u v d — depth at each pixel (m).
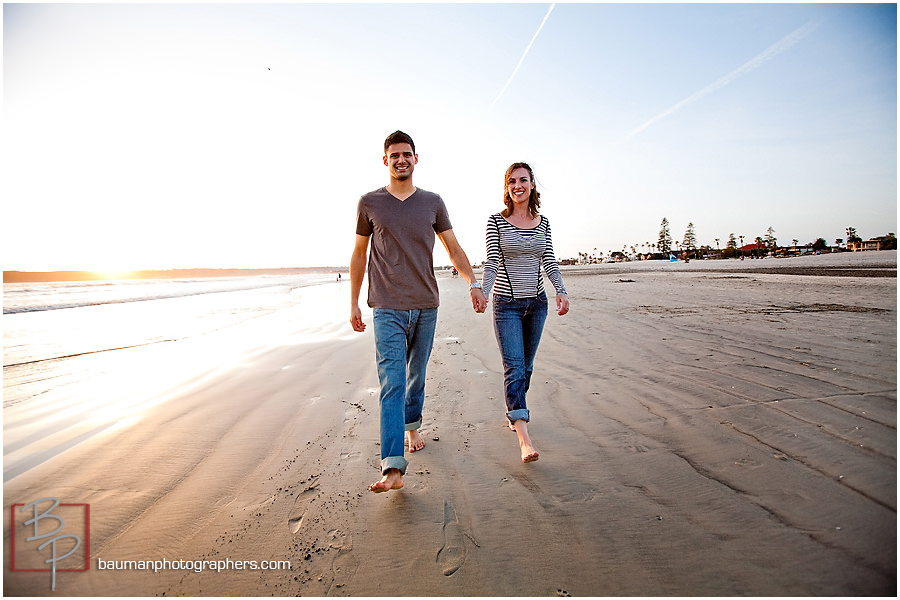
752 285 11.73
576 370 4.05
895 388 2.95
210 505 2.10
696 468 2.23
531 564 1.66
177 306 14.22
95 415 3.34
